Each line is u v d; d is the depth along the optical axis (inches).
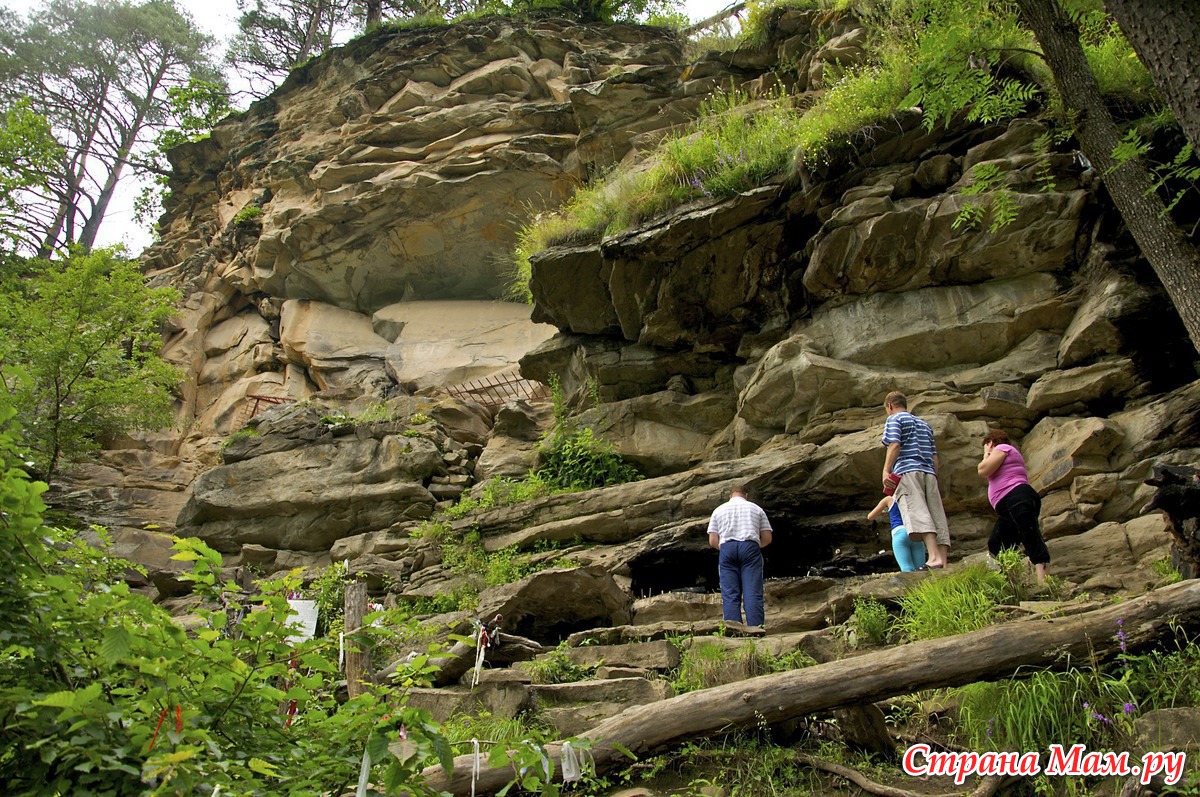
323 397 745.0
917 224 376.8
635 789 176.1
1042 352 353.1
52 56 1178.6
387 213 761.6
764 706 172.6
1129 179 278.2
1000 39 372.8
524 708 221.9
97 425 610.5
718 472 375.9
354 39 945.5
